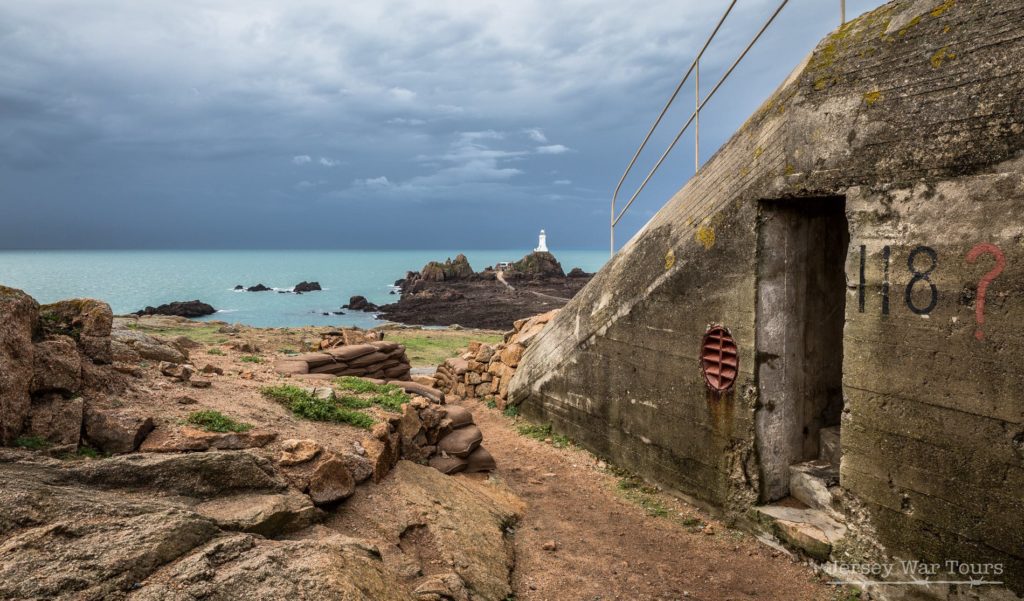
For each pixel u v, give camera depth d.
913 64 4.12
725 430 5.70
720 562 5.07
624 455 7.18
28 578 2.47
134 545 2.80
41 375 4.11
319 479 4.30
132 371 5.34
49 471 3.36
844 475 4.60
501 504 5.94
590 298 7.79
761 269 5.32
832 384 5.84
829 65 4.71
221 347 10.14
